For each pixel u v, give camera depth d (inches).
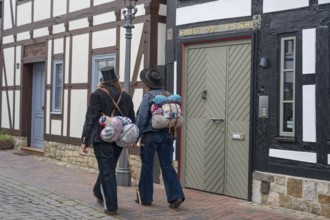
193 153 315.9
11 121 559.8
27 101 539.8
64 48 462.0
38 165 425.4
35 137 534.9
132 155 362.9
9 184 321.7
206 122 308.0
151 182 268.4
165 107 258.5
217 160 300.8
